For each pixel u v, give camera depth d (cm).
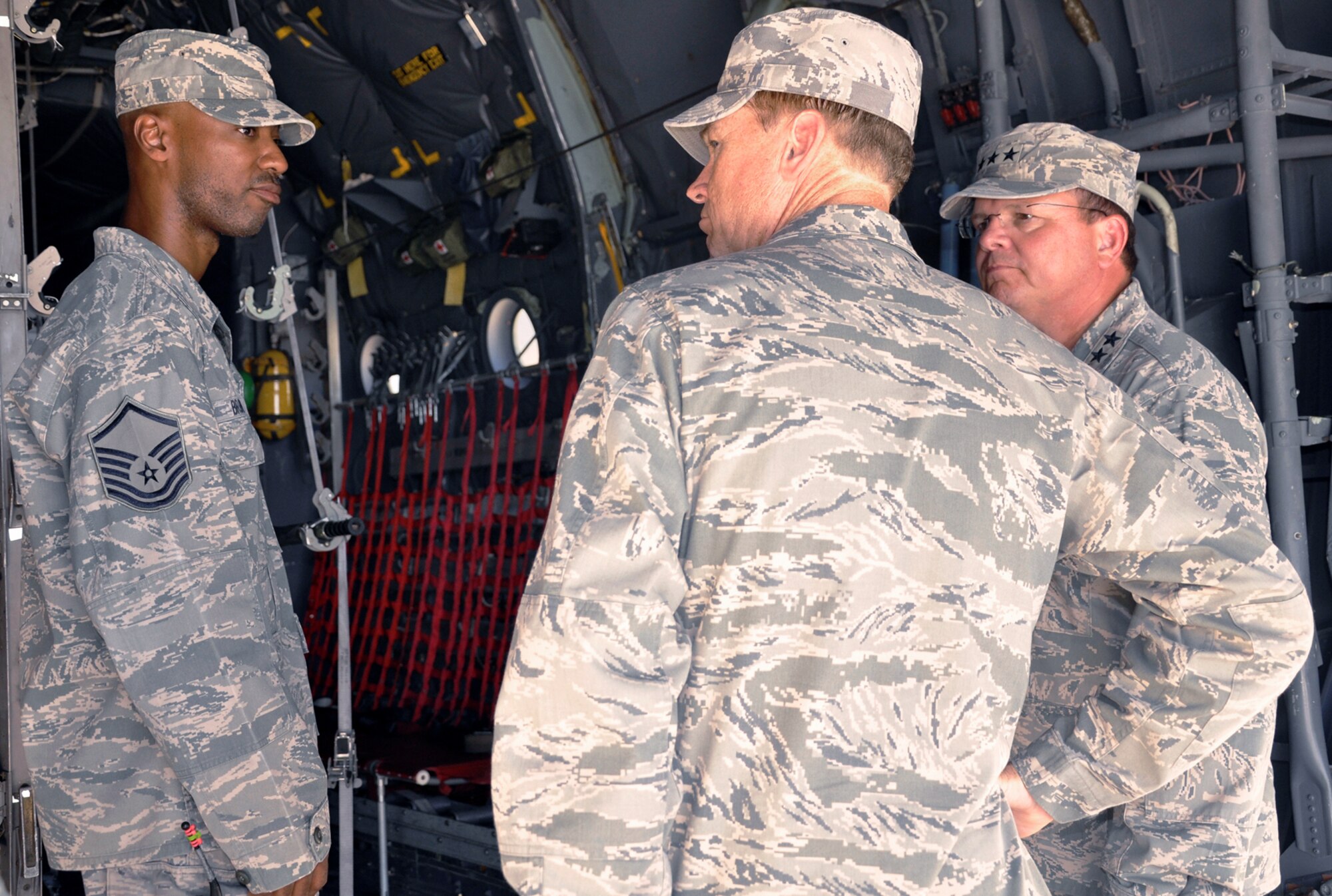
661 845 81
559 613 80
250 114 191
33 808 184
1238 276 256
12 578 188
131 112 190
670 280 93
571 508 86
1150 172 272
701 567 88
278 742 155
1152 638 120
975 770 91
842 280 95
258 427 488
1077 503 105
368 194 464
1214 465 145
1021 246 176
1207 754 119
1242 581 107
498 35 373
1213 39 254
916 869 88
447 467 464
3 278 193
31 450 158
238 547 159
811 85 103
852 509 88
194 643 148
